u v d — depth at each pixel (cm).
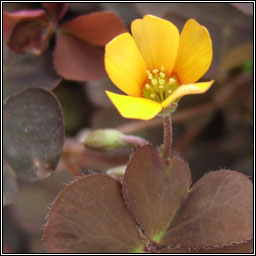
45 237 10
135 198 10
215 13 12
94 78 12
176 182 10
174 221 10
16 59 12
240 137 13
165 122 11
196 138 13
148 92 10
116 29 12
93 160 13
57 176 13
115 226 10
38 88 11
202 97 13
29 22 12
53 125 11
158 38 10
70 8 13
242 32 12
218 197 10
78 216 10
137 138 11
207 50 10
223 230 10
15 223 13
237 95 13
